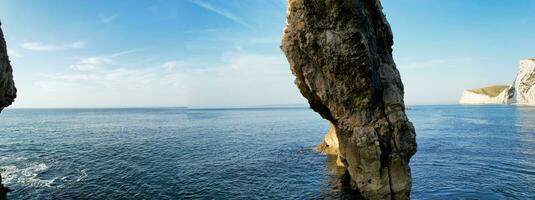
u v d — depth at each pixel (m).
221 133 80.25
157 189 30.81
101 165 41.34
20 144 60.47
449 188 30.25
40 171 38.19
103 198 28.31
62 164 42.00
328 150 48.38
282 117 159.12
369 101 25.58
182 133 81.12
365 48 24.59
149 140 66.50
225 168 39.25
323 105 29.00
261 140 65.31
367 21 26.70
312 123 112.56
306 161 42.34
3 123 121.81
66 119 154.88
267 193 29.41
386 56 28.38
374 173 25.81
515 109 182.38
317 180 33.06
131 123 122.56
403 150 25.95
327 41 25.30
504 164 40.09
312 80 26.75
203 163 42.38
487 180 32.75
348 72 25.31
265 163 41.84
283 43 27.62
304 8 25.89
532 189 29.70
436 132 78.50
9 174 36.81
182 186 31.78
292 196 28.45
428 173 35.81
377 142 25.52
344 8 25.02
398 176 25.95
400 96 26.98
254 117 163.88
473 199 27.17
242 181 33.38
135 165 41.31
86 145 59.09
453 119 125.56
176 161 43.81
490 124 97.12
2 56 29.81
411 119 132.88
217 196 28.72
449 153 48.22
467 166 39.09
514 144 56.47
